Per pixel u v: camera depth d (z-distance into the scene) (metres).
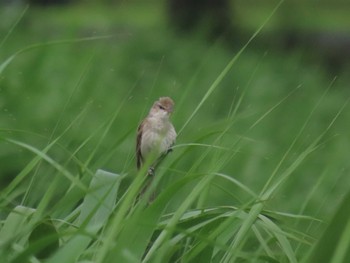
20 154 12.91
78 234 4.74
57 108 16.03
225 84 22.84
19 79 17.91
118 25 28.83
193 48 27.19
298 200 12.41
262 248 6.61
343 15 40.00
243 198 12.27
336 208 5.18
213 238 5.66
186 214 6.29
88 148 11.80
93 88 17.98
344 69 29.59
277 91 22.48
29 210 5.98
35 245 4.73
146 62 24.17
